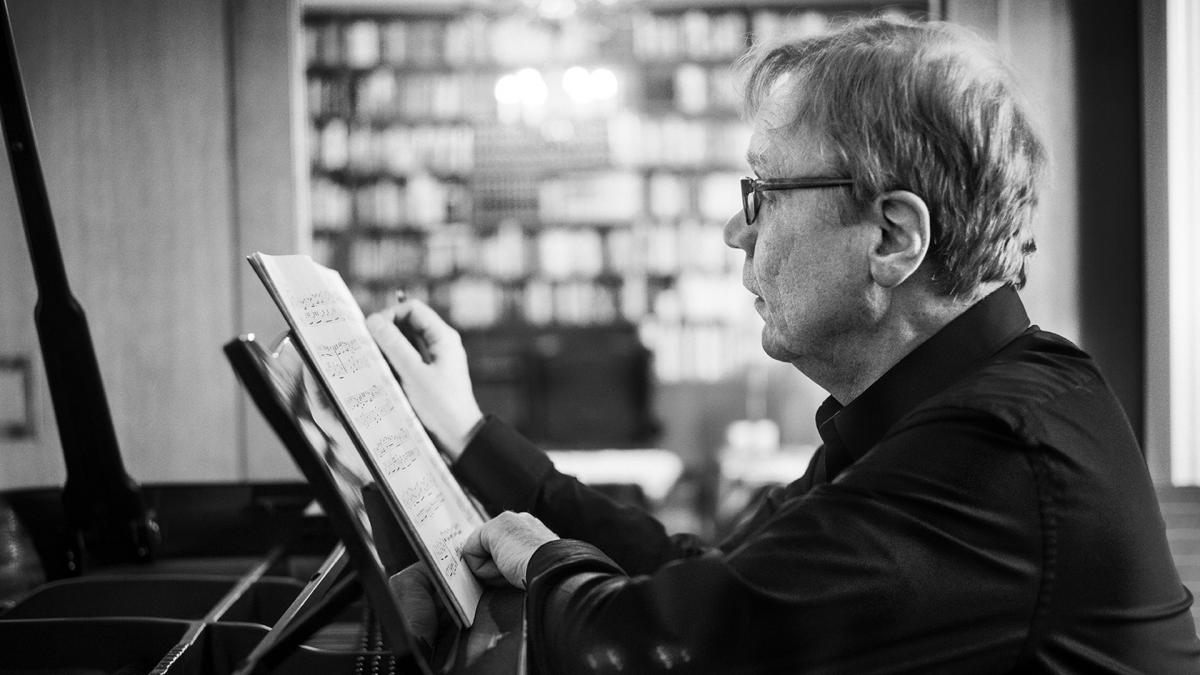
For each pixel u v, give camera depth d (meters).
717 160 7.26
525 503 1.37
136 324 3.02
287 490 1.90
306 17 7.02
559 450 6.13
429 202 7.12
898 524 0.91
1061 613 0.93
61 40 2.96
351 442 1.01
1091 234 2.91
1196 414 2.78
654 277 7.39
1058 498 0.92
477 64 7.07
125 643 1.21
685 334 7.36
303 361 0.97
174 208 3.03
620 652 0.90
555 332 7.36
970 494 0.91
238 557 1.88
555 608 0.96
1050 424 0.94
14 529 1.73
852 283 1.05
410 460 1.06
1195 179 2.77
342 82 7.03
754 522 1.44
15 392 2.91
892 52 1.04
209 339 3.04
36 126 2.96
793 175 1.07
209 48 3.02
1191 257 2.78
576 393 6.71
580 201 7.27
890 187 1.02
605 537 1.38
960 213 1.03
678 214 7.31
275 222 3.06
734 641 0.90
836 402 1.24
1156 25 2.77
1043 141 1.11
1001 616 0.92
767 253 1.09
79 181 2.99
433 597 1.08
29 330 2.91
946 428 0.93
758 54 1.18
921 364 1.06
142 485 1.87
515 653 0.87
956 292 1.06
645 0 6.96
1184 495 2.76
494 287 7.32
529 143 7.20
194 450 3.04
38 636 1.20
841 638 0.90
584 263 7.32
